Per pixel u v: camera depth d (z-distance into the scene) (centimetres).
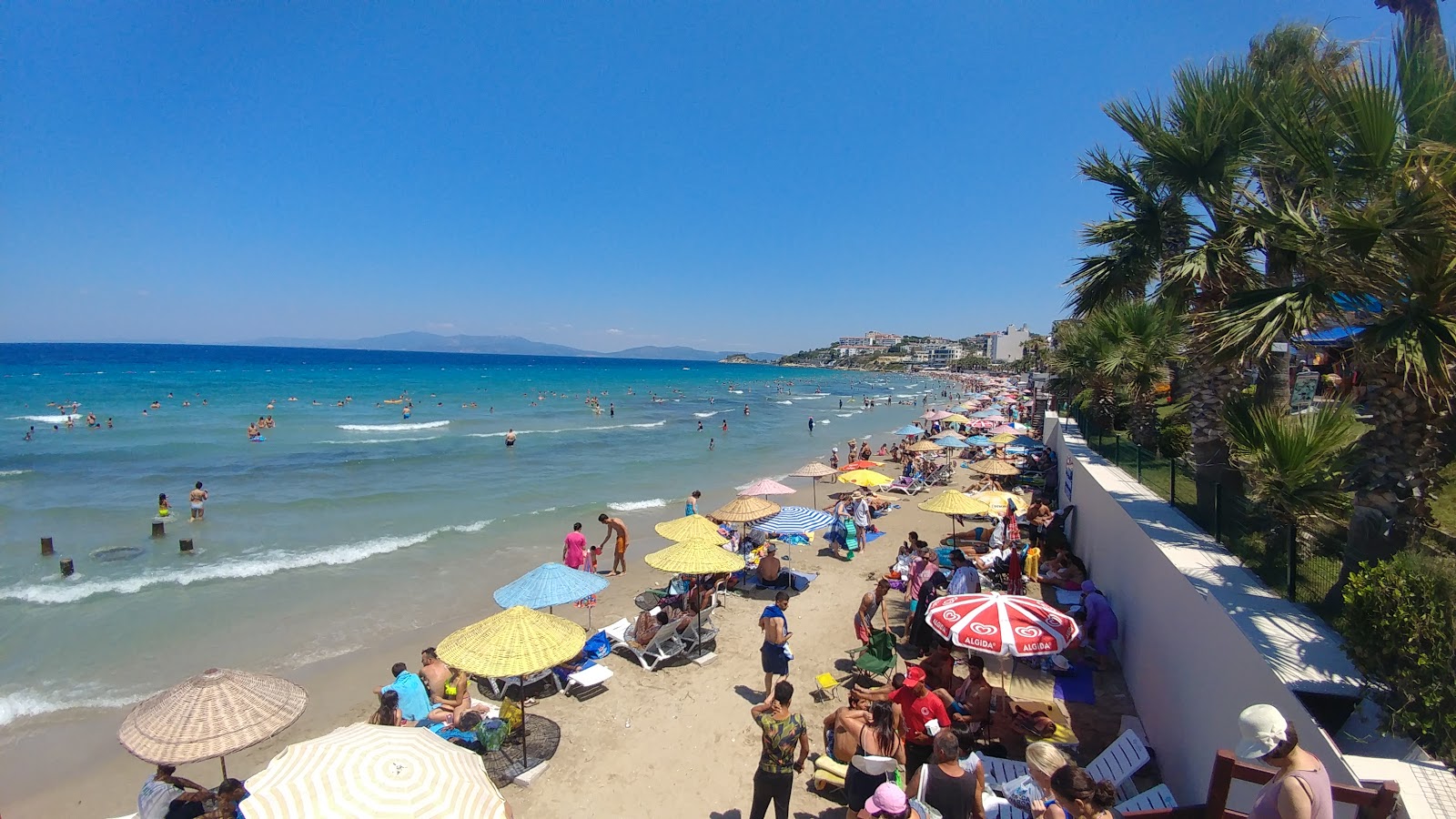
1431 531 623
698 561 1052
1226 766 364
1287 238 604
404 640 1131
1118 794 620
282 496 2184
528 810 693
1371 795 325
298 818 423
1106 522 1065
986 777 631
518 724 798
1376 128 529
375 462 2906
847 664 1009
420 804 443
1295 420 643
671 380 12838
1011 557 1161
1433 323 489
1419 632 374
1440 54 550
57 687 955
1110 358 1582
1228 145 874
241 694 613
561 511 2075
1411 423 533
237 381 7856
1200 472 935
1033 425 3934
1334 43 995
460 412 5447
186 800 583
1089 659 925
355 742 482
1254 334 609
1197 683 585
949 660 818
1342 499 566
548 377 12200
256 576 1420
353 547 1633
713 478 2786
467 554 1603
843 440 4322
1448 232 466
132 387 6706
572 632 800
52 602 1260
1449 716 365
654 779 743
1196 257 879
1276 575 607
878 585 1024
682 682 962
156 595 1301
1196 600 605
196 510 1881
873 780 560
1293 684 436
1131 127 965
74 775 769
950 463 2917
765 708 609
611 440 4012
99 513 1914
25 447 3088
